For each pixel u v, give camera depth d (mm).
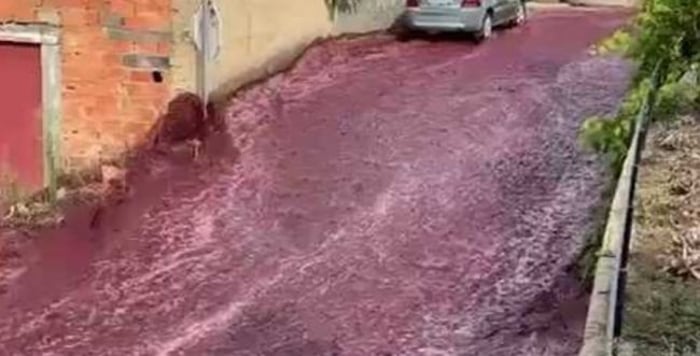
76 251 10406
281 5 15641
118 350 8586
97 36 11836
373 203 11391
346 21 18359
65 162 12086
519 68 17188
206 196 11445
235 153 12484
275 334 8742
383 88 15547
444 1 19062
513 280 9570
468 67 17250
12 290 9664
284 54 15953
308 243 10445
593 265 8891
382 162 12547
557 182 11883
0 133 12062
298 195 11500
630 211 6242
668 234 6285
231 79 13922
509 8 20828
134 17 11836
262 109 14047
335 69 16656
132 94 12031
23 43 11859
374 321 8906
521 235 10547
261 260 10078
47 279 9867
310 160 12461
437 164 12516
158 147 12109
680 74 9438
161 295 9477
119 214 11133
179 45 12016
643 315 5211
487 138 13445
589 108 14602
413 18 19250
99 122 12047
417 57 17984
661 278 5668
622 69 16969
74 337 8836
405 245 10367
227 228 10719
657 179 7312
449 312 9039
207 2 12562
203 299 9383
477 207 11281
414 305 9172
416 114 14266
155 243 10469
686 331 5031
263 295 9414
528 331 8578
